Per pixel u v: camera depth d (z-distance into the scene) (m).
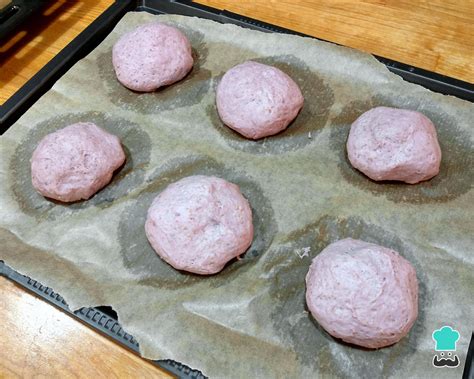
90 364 0.39
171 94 0.53
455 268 0.41
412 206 0.45
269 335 0.38
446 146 0.48
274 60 0.54
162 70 0.52
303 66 0.53
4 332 0.40
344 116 0.50
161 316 0.39
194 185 0.43
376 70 0.52
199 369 0.36
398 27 0.59
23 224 0.45
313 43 0.54
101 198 0.47
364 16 0.60
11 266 0.41
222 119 0.50
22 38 0.59
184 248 0.41
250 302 0.40
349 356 0.38
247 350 0.37
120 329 0.39
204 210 0.42
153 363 0.38
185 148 0.49
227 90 0.50
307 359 0.37
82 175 0.45
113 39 0.57
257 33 0.56
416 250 0.42
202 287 0.41
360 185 0.46
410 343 0.38
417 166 0.45
